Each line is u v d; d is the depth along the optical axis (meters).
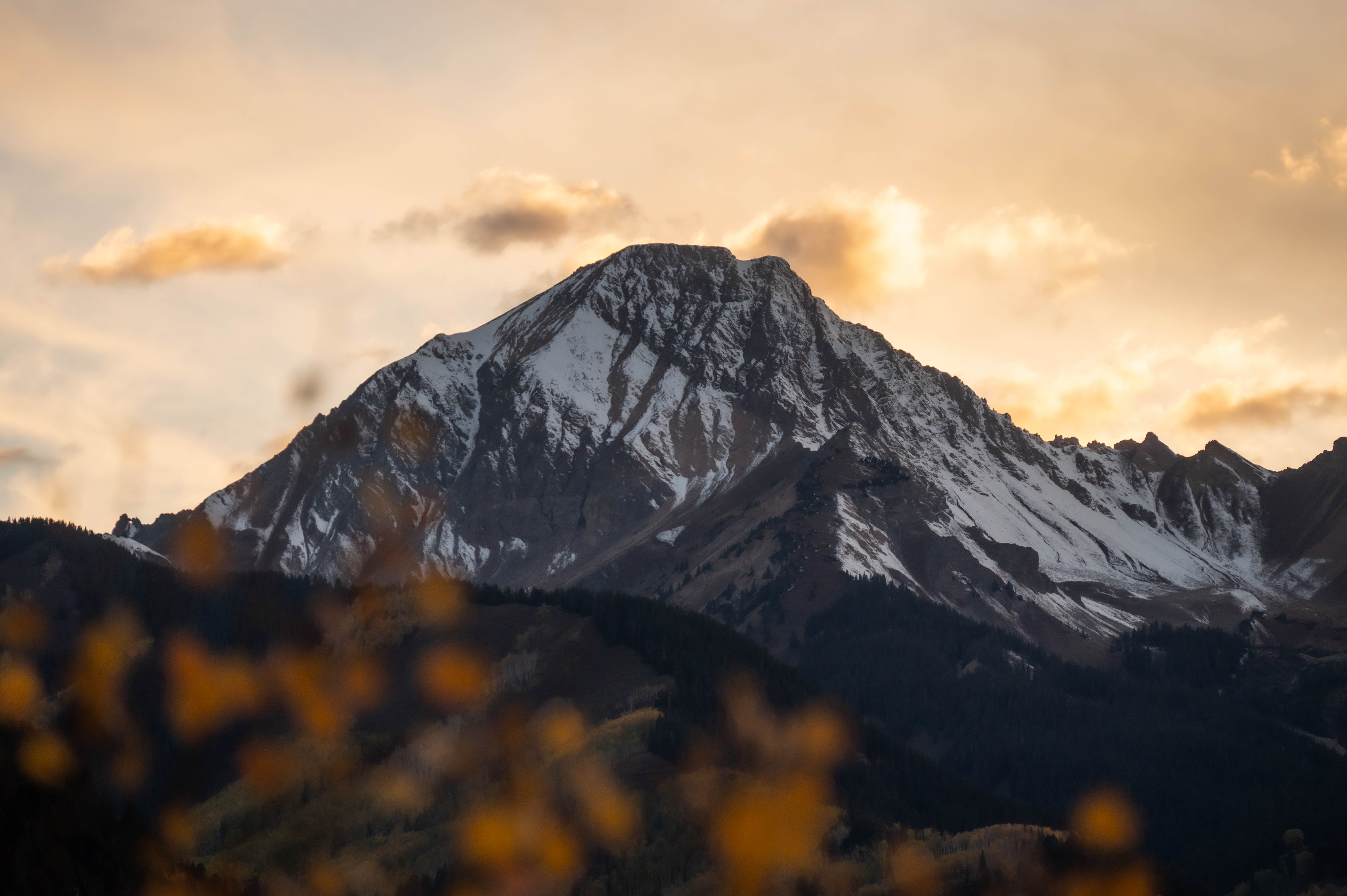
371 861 155.00
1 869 120.38
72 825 124.75
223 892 134.62
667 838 163.88
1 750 120.12
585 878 152.38
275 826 150.25
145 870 127.25
